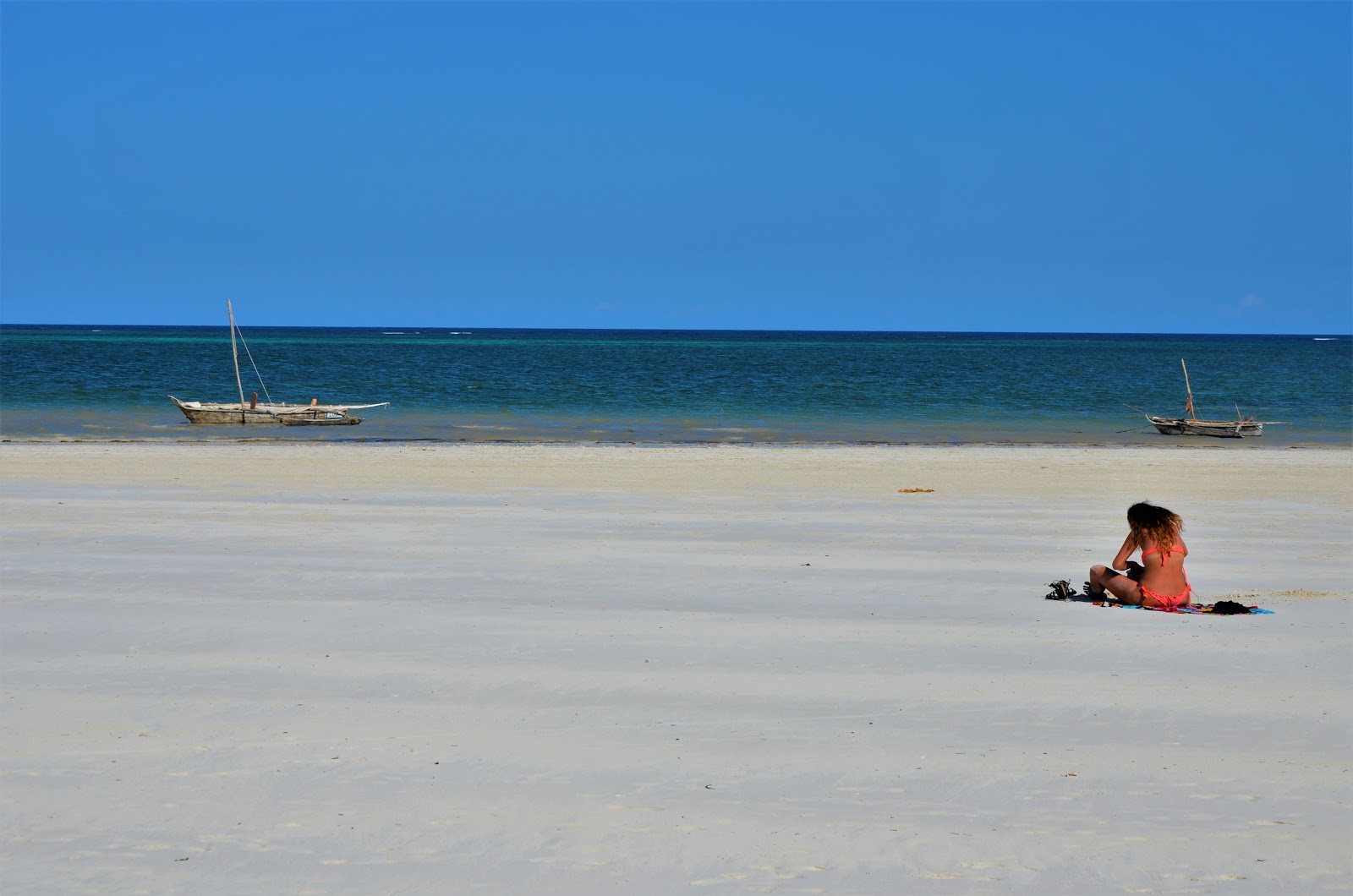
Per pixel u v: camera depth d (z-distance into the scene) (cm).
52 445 4609
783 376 12256
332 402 8006
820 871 840
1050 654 1479
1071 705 1256
